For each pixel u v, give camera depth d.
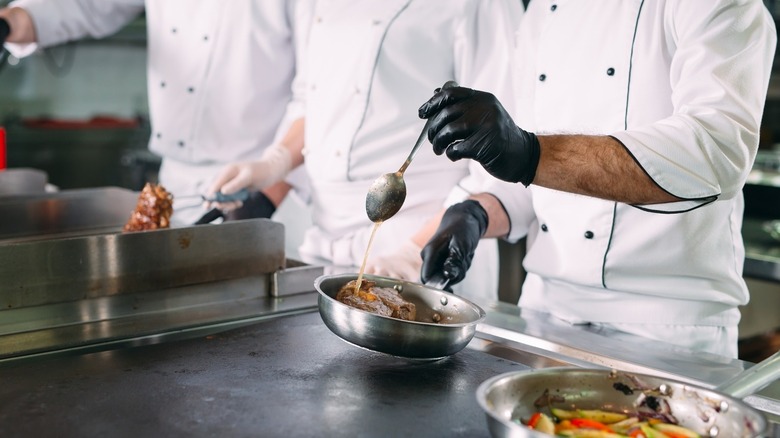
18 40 3.65
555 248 2.15
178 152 3.59
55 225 2.88
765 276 3.24
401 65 2.68
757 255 3.30
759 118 1.78
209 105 3.48
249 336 1.83
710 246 2.00
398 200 1.81
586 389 1.40
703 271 2.01
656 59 1.96
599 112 2.04
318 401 1.47
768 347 3.60
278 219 4.01
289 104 3.33
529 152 1.71
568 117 2.09
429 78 2.69
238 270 2.13
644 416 1.36
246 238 2.12
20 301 1.84
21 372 1.60
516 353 1.76
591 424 1.33
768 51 1.83
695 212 1.97
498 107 1.65
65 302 1.90
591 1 2.06
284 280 2.18
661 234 1.98
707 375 1.61
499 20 2.60
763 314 3.61
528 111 2.25
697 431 1.32
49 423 1.37
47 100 6.12
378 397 1.50
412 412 1.44
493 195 2.27
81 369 1.62
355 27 2.74
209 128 3.51
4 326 1.83
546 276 2.18
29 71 6.01
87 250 1.91
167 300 2.04
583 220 2.06
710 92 1.76
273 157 3.05
